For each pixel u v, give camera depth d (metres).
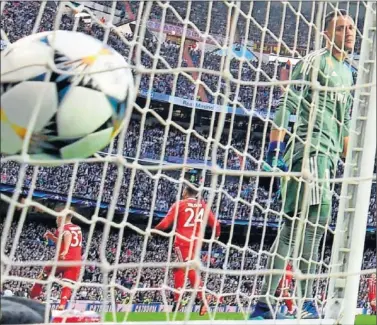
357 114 5.14
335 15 5.92
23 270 18.14
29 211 26.06
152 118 29.73
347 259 4.98
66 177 26.55
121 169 3.43
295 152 5.88
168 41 28.33
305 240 5.97
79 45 3.39
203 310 9.79
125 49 26.16
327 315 4.93
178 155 29.42
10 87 3.17
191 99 28.06
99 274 21.42
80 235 11.95
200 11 29.25
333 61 5.98
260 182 27.44
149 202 27.52
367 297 20.19
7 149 3.34
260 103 27.05
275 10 27.80
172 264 3.42
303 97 5.86
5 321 3.55
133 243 26.36
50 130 3.25
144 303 19.39
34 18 26.62
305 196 4.16
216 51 28.81
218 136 3.55
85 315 4.14
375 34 5.20
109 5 27.12
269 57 26.83
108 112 3.39
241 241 27.92
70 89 3.24
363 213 4.99
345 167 5.10
